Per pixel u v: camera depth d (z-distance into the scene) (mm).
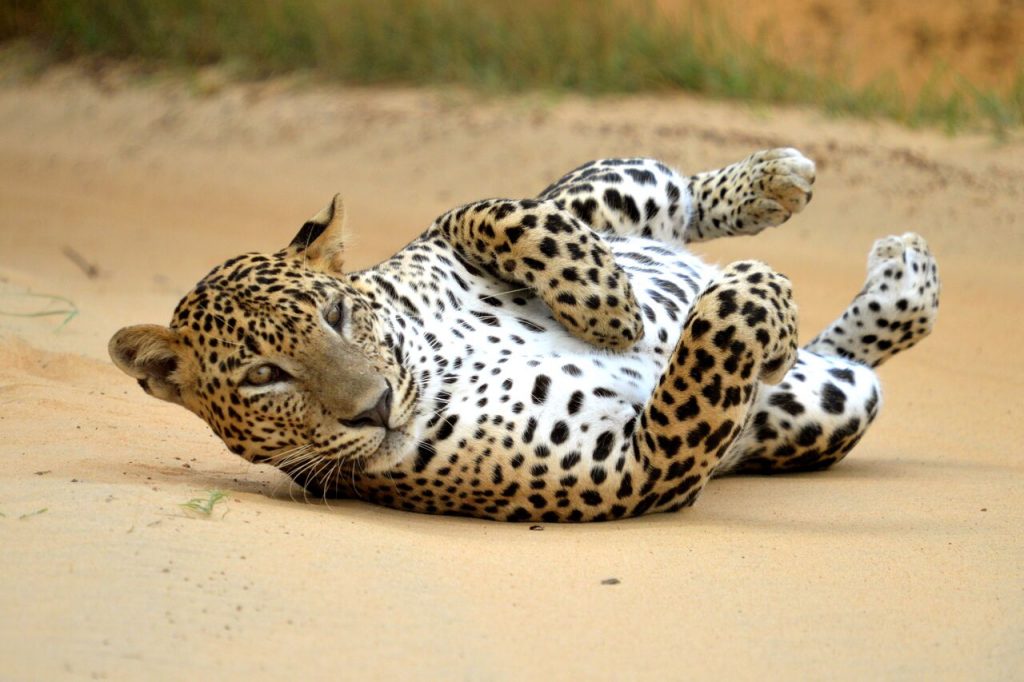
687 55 46625
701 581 12570
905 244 19156
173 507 13438
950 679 10617
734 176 19094
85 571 11578
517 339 15656
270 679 10133
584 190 17938
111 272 33406
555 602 11930
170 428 18703
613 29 48812
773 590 12383
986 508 15656
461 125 45031
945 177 36938
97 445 17219
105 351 22391
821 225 34594
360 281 15203
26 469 15570
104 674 9953
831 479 17484
